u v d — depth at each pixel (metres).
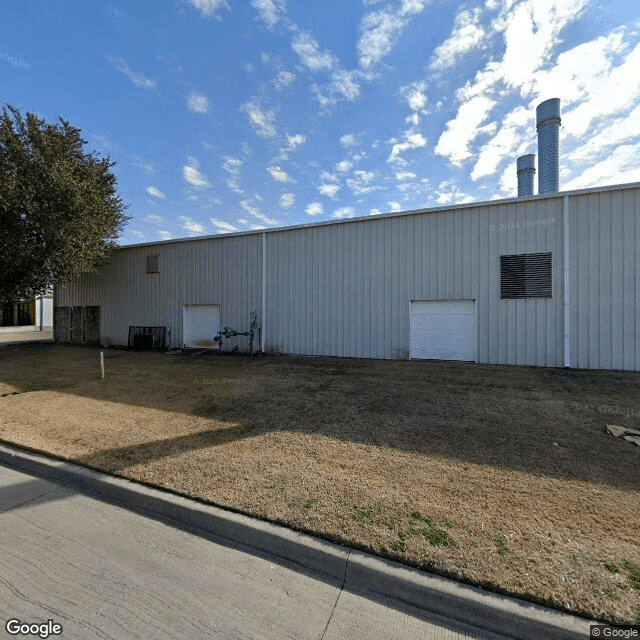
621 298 8.27
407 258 10.23
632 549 2.35
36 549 2.54
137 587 2.19
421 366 9.12
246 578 2.28
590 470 3.49
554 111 12.43
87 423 4.99
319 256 11.30
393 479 3.32
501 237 9.30
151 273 14.20
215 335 13.03
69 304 16.25
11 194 10.38
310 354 11.41
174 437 4.42
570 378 7.54
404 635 1.88
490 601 1.99
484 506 2.87
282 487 3.17
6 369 9.48
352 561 2.30
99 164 14.43
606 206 8.39
